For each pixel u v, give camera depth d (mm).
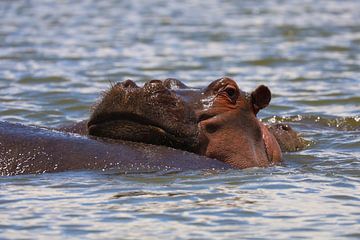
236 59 34906
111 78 29734
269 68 32875
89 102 24672
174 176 15023
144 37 42000
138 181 14727
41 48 37688
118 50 37406
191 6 58406
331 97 26203
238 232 12531
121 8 56875
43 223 12766
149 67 32656
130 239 12195
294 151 18797
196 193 14250
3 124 15516
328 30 44594
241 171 15672
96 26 46812
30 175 14789
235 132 16047
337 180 15422
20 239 12148
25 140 15133
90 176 14820
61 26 46625
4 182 14492
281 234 12492
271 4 59281
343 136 20438
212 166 15562
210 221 12977
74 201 13727
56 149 15102
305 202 13984
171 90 16109
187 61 34344
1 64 32875
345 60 34688
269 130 18625
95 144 15328
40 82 28672
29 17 51000
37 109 23547
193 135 15703
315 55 36125
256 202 13898
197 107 15930
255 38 41688
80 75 30266
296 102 25516
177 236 12336
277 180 15266
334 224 12938
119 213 13227
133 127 15508
